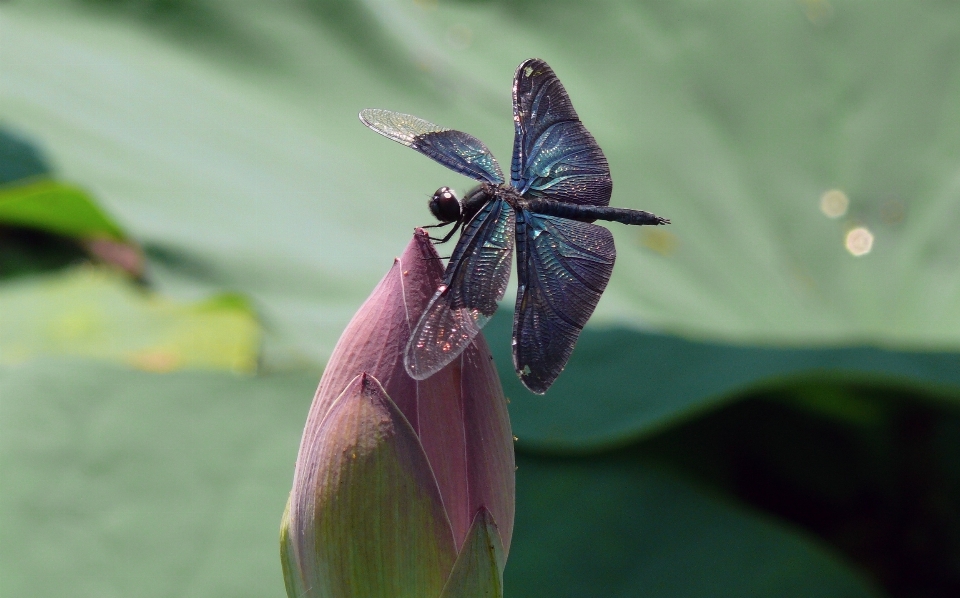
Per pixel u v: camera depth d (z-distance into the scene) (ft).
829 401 3.23
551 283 2.76
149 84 4.06
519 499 3.10
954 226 4.03
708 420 3.25
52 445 3.06
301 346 3.22
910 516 3.20
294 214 3.68
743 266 3.97
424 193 3.97
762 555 3.04
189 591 2.96
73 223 3.70
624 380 3.20
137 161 3.68
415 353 2.70
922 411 3.22
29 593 2.95
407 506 2.73
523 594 3.01
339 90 4.24
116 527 3.01
